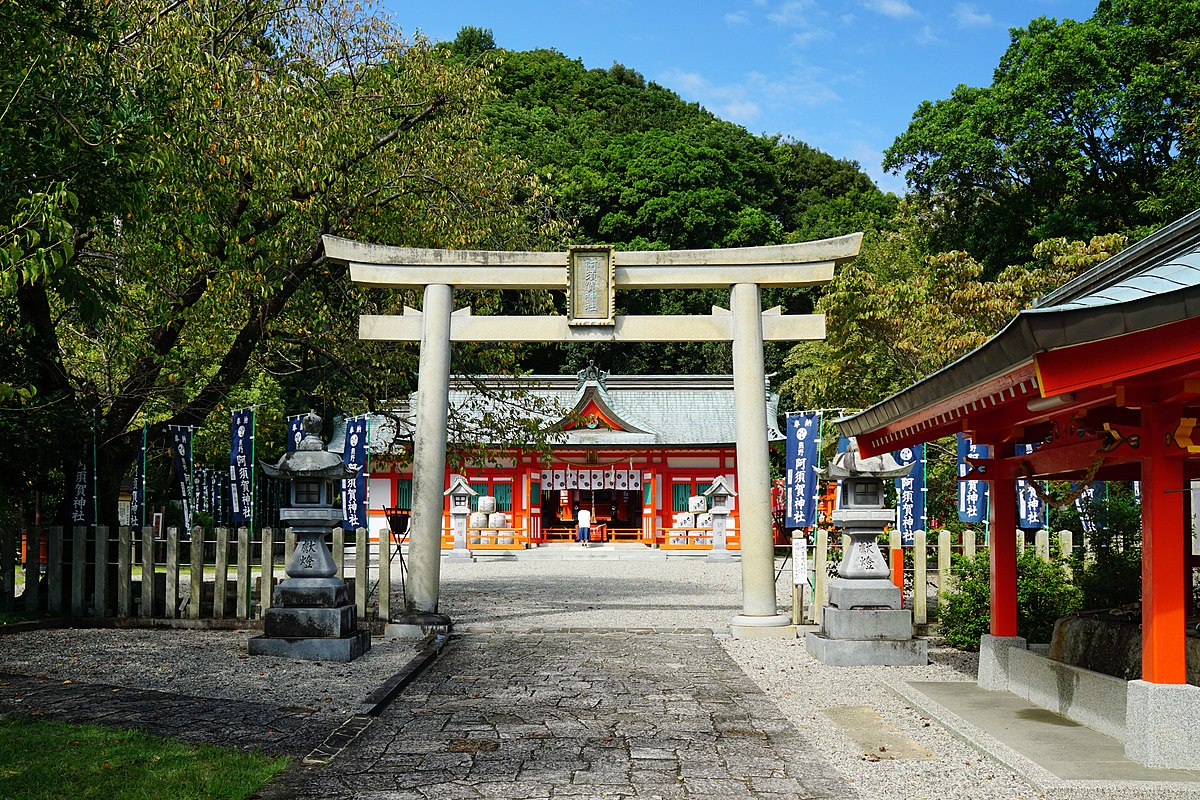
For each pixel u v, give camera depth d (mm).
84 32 9383
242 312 14625
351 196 14414
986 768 6293
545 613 15969
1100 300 5406
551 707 8398
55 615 13445
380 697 8430
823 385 22156
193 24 13227
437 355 13422
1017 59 28062
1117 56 25781
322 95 14469
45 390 13625
